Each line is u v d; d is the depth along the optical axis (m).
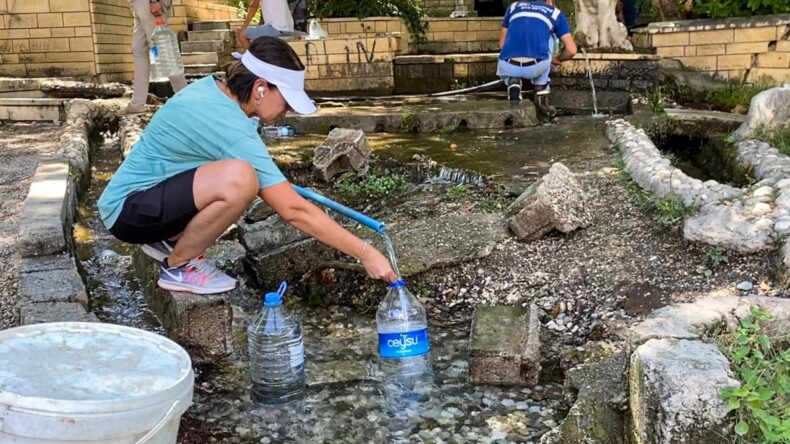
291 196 2.72
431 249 3.80
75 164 5.54
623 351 2.71
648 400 2.14
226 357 3.04
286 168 5.52
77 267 3.82
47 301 3.15
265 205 3.97
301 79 2.75
